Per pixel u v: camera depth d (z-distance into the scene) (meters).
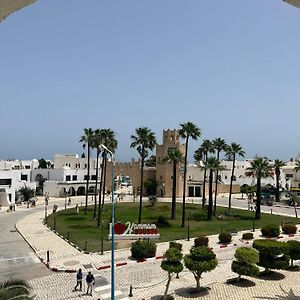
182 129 58.78
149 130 56.12
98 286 27.42
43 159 127.62
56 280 29.09
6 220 61.12
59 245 41.25
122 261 34.00
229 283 27.28
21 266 33.38
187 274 29.86
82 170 109.94
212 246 40.81
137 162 102.94
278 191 91.94
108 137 59.94
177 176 99.56
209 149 75.25
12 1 6.05
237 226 54.75
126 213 68.69
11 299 16.94
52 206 80.69
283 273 29.66
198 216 65.19
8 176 83.56
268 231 46.31
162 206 76.56
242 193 107.00
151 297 24.84
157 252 37.53
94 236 46.31
